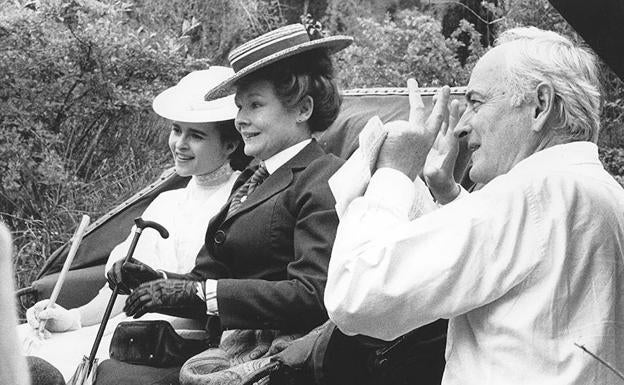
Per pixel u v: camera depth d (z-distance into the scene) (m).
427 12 8.83
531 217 3.11
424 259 3.12
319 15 9.33
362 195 3.39
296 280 4.28
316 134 5.41
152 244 5.36
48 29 7.78
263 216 4.46
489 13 8.60
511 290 3.12
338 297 3.17
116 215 5.80
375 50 8.14
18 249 7.61
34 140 7.75
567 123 3.26
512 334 3.09
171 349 4.61
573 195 3.11
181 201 5.39
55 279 5.59
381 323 3.16
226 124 5.21
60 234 7.66
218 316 4.43
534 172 3.17
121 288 4.55
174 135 5.30
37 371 4.02
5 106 7.67
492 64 3.32
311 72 4.64
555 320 3.07
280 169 4.56
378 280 3.12
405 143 3.40
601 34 2.88
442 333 3.63
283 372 3.78
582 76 3.28
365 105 5.46
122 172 8.13
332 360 3.71
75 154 8.10
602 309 3.08
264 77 4.61
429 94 5.38
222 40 9.33
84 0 7.82
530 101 3.27
